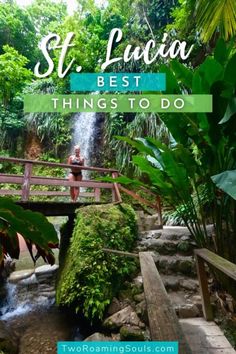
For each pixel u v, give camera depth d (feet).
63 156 30.25
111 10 31.60
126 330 7.57
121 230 11.14
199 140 9.09
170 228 14.21
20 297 12.63
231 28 9.34
